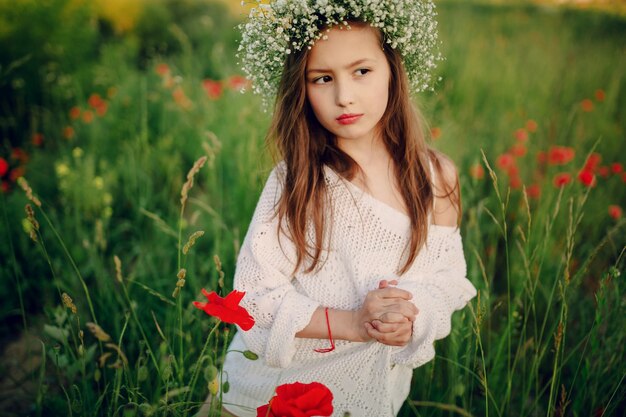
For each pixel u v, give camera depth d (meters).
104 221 2.89
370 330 1.23
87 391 1.67
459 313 1.95
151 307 2.26
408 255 1.38
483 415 1.85
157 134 4.16
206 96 4.30
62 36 4.93
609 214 2.90
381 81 1.31
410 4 1.37
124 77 5.04
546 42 6.02
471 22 6.95
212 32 7.30
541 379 2.03
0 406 1.99
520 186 2.97
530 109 4.32
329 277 1.38
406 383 1.50
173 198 3.18
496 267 2.62
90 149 3.69
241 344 1.50
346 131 1.31
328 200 1.38
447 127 3.37
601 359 1.73
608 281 1.60
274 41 1.37
